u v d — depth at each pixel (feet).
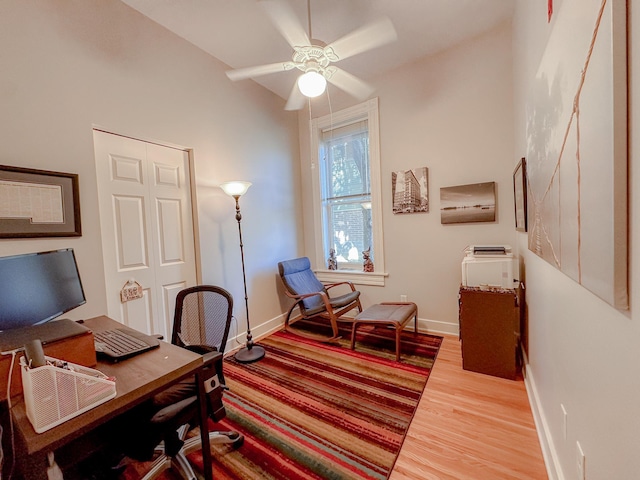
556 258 3.31
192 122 8.18
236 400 6.35
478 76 8.53
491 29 8.20
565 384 3.47
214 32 7.73
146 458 3.44
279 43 8.23
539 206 4.26
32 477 2.20
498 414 5.51
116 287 6.60
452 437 4.98
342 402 6.13
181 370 3.29
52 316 4.05
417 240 10.00
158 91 7.32
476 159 8.73
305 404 6.12
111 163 6.53
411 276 10.22
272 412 5.90
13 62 5.01
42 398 2.28
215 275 8.82
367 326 10.80
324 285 11.50
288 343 9.52
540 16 4.50
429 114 9.44
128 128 6.69
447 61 8.99
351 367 7.66
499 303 6.75
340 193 12.10
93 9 6.10
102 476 4.42
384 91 10.24
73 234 5.67
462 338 7.18
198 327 5.20
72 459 3.65
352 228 11.95
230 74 6.75
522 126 6.42
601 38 1.99
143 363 3.38
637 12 1.67
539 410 4.98
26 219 5.07
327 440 5.07
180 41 7.88
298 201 12.54
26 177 5.09
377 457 4.64
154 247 7.38
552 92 3.34
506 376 6.78
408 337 9.52
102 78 6.23
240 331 9.62
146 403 3.83
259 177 10.54
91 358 3.23
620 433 2.06
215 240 8.84
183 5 6.74
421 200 9.75
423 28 7.98
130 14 6.75
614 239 1.90
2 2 4.92
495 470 4.29
